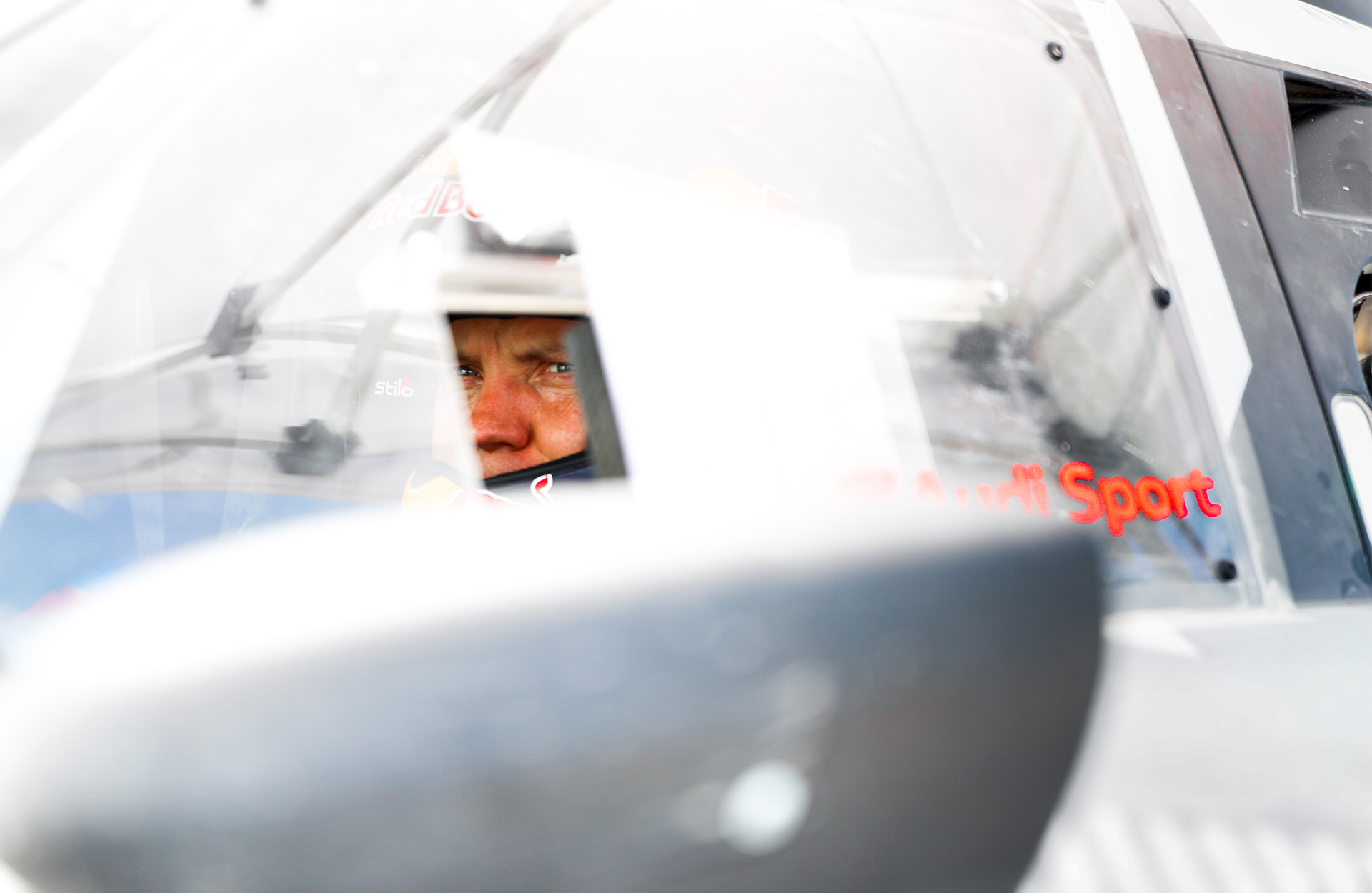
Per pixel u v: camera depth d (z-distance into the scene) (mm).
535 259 1079
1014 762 392
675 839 346
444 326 1161
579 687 337
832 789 362
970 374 869
